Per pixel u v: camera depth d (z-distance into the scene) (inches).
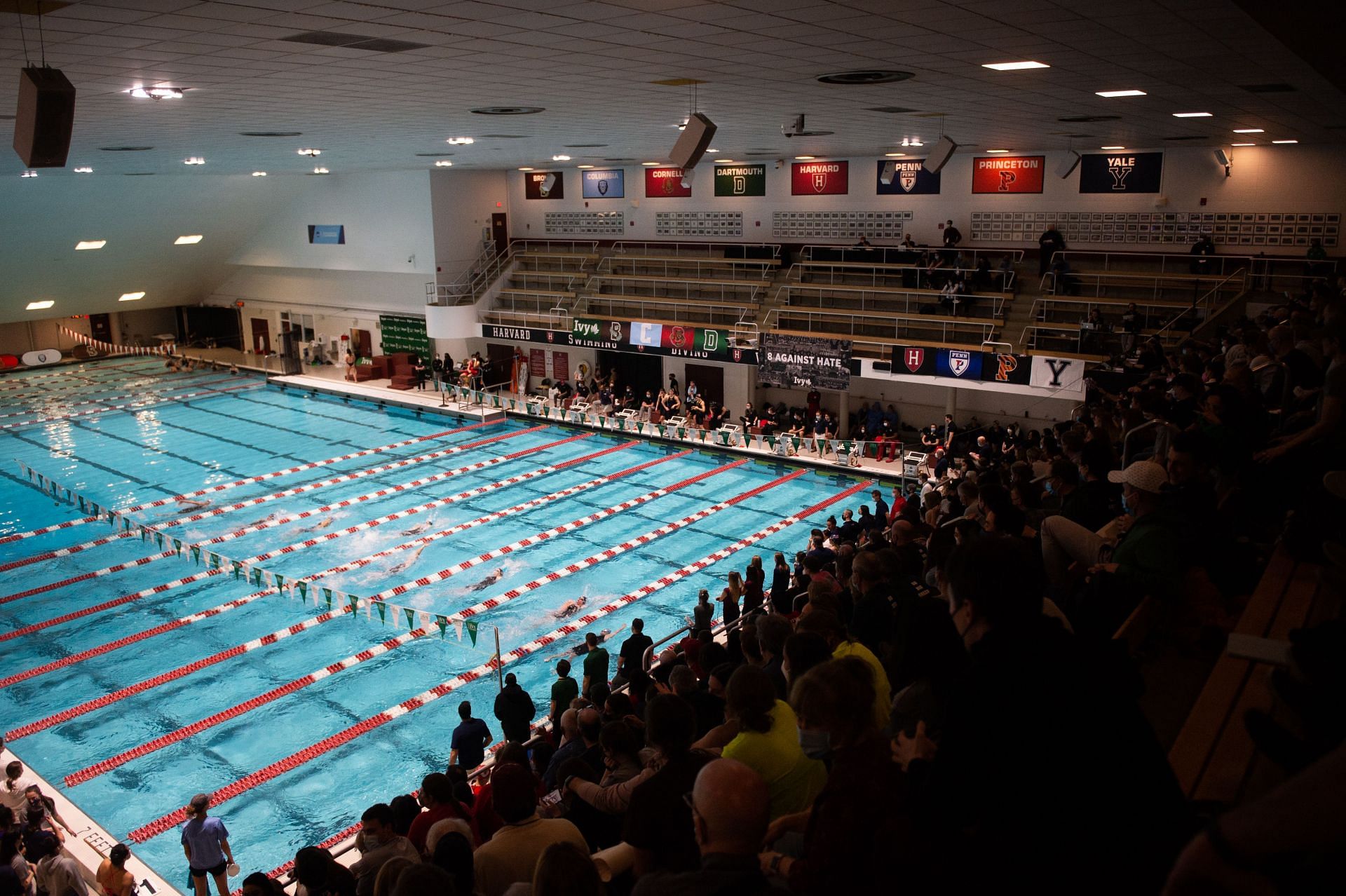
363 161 960.9
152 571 699.4
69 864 318.3
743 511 826.8
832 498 858.1
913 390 1029.2
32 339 1599.4
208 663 564.1
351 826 414.0
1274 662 108.7
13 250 1193.4
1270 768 97.0
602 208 1261.1
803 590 417.1
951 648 115.0
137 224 1262.3
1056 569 174.9
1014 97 466.3
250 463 990.4
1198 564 156.1
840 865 89.0
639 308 1167.6
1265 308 754.2
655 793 119.0
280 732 490.3
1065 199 916.6
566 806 220.1
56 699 524.4
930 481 693.9
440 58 346.0
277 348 1585.9
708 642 357.1
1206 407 217.8
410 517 815.7
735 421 1147.3
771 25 283.0
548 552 730.8
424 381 1334.9
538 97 470.0
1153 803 63.9
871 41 311.4
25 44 291.0
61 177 986.1
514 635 593.9
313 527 792.9
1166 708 132.1
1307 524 162.2
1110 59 343.3
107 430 1136.8
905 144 810.8
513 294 1277.1
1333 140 722.2
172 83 392.8
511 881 156.0
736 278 1129.4
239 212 1371.8
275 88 415.5
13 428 1145.4
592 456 1018.7
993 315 906.7
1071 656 68.2
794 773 135.0
